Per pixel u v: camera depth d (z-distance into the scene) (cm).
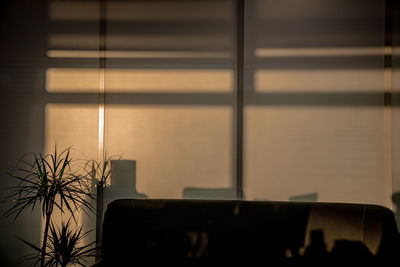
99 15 294
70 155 290
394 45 285
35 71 293
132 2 293
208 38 291
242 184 288
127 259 212
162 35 293
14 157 290
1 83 292
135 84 292
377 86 286
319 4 289
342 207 214
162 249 214
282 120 289
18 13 293
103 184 289
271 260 210
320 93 288
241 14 290
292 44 289
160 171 290
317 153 287
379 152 285
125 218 217
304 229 211
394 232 202
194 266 212
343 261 204
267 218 215
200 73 291
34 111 292
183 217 218
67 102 291
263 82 289
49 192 233
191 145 290
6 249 287
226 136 289
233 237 214
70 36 294
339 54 288
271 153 288
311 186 287
